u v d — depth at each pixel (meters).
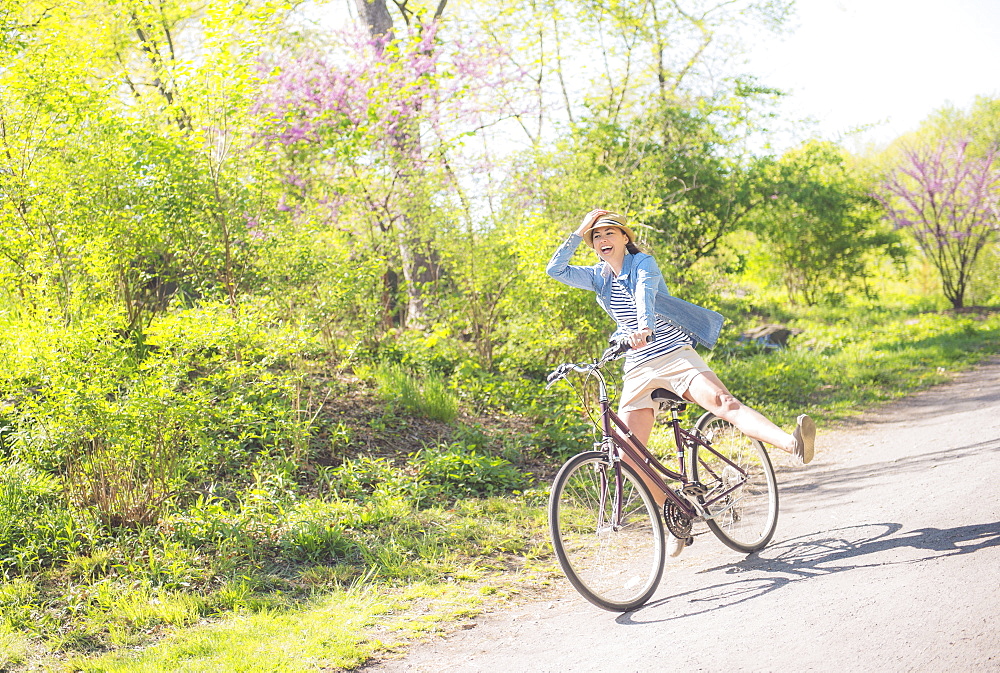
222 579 4.44
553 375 3.96
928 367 12.21
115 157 7.12
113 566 4.48
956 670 2.54
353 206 9.99
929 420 8.37
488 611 4.11
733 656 2.98
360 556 4.90
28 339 5.04
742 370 11.03
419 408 7.74
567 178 10.52
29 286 6.32
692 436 4.42
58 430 4.85
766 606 3.43
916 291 25.61
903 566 3.56
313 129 9.94
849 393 10.30
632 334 3.77
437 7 14.49
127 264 7.07
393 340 9.84
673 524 4.15
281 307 7.68
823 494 5.62
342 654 3.54
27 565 4.39
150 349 6.87
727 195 15.70
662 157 14.11
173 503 5.12
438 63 11.26
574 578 3.70
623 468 3.95
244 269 7.83
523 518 5.66
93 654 3.62
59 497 4.97
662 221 13.47
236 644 3.65
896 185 20.95
